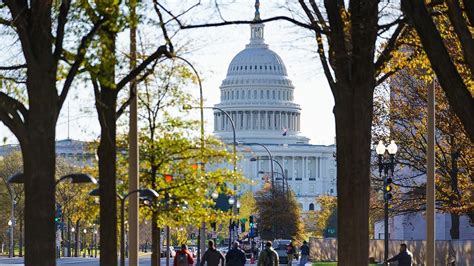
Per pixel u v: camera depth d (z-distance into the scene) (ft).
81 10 108.68
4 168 597.93
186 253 232.12
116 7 104.73
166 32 117.29
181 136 213.66
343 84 123.03
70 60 109.40
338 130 124.16
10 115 106.32
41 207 101.24
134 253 143.33
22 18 100.78
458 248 277.44
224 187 222.07
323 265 411.54
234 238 542.16
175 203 210.59
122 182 214.48
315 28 120.67
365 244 123.85
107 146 135.95
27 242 101.09
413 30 130.31
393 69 137.39
